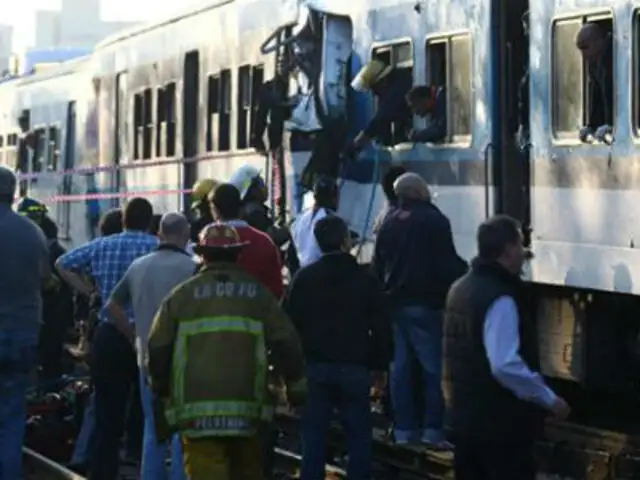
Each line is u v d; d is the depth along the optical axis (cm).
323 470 3247
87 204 7825
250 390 2706
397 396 3891
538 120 4044
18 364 3384
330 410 3241
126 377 3569
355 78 4656
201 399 2692
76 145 8212
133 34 7175
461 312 2483
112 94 7494
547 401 2419
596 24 3819
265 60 5434
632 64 3675
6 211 3372
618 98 3728
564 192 3950
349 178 4862
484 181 4212
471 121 4275
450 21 4359
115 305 3319
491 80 4178
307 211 3912
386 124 4594
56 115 8619
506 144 4194
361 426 3228
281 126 5259
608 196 3772
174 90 6531
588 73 3841
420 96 4353
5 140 9869
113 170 7431
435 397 3822
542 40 4019
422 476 3800
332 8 4956
